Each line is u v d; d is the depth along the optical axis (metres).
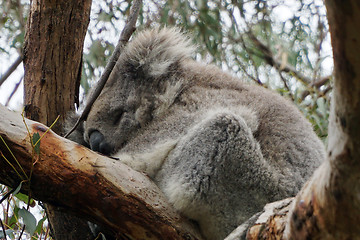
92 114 6.90
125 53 7.07
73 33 5.73
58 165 4.24
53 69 5.67
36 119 5.60
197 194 5.10
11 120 4.27
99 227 5.27
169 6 9.42
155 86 6.86
